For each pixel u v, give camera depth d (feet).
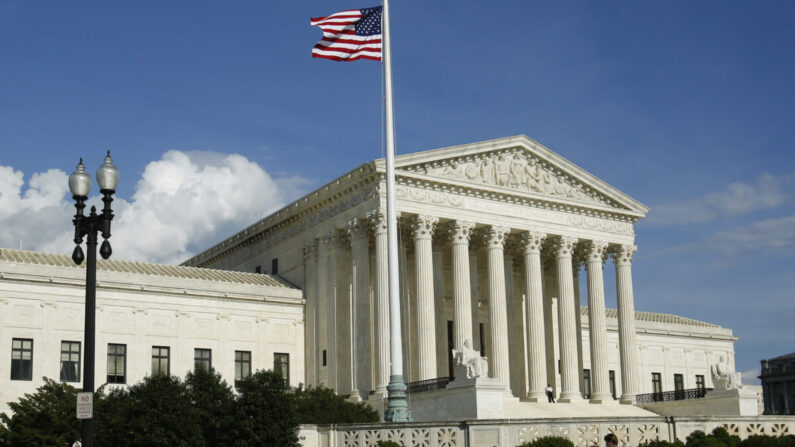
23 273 275.59
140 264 320.09
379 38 199.21
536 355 314.35
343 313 306.76
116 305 290.56
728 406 275.18
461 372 233.14
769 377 565.94
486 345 340.18
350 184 300.61
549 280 359.05
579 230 334.65
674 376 426.92
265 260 361.10
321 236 320.09
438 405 237.45
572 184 336.29
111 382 284.41
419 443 164.45
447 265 338.75
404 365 301.02
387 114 182.70
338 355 302.86
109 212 132.36
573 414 293.23
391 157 180.24
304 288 328.70
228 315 310.65
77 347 282.36
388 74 184.96
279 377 185.98
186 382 188.24
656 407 310.45
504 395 298.97
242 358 311.06
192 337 302.25
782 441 167.84
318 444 182.39
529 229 321.52
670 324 433.07
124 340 289.74
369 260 309.01
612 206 344.90
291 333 321.93
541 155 327.26
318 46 198.29
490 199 314.14
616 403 323.37
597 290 335.06
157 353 295.28
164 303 299.38
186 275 315.58
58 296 281.33
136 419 173.47
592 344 331.57
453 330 313.53
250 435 175.52
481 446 160.35
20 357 271.28
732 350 454.40
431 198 300.61
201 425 178.29
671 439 174.50
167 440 171.53
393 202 178.81
